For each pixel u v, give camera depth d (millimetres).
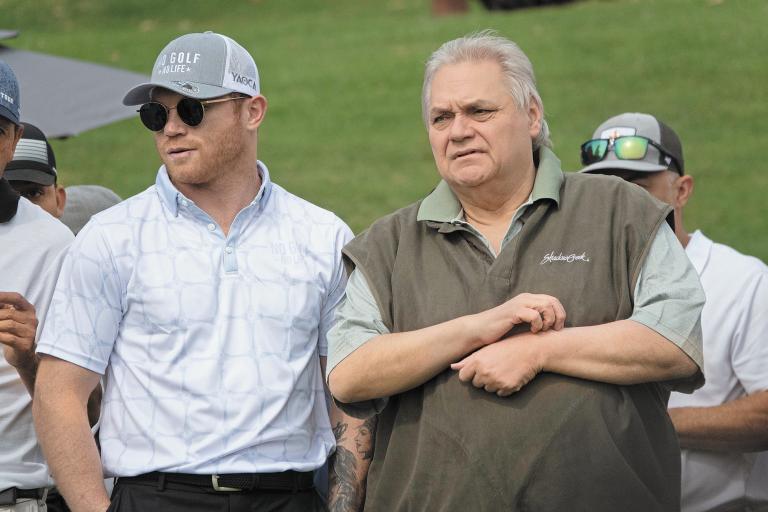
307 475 12039
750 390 14234
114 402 11914
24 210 13242
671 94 47812
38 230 13172
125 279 11914
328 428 12492
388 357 11023
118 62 54438
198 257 12000
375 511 11391
